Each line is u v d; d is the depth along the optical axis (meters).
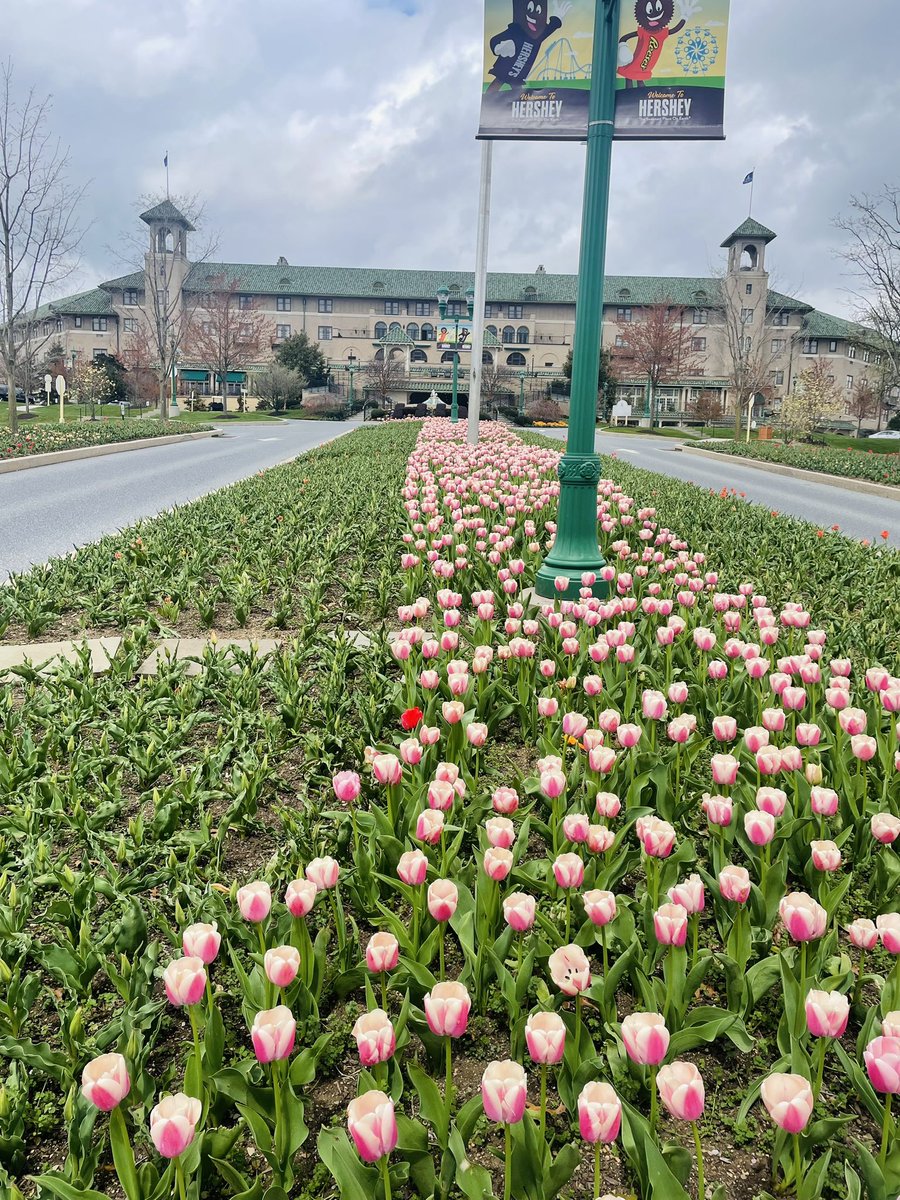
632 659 4.82
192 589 7.61
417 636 4.50
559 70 7.49
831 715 4.12
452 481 11.21
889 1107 1.86
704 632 4.63
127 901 3.01
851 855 3.43
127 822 3.80
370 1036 1.71
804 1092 1.51
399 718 4.64
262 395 80.56
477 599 5.47
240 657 5.46
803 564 8.74
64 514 13.24
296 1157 2.16
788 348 87.00
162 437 30.83
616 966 2.43
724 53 7.23
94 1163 1.98
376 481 14.98
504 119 7.62
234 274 96.44
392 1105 1.47
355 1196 1.79
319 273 98.00
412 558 7.04
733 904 2.88
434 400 81.56
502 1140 2.21
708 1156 2.19
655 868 2.79
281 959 1.94
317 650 5.78
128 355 80.81
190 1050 2.32
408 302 94.75
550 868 3.12
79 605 7.32
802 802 3.30
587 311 7.27
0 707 4.71
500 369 86.62
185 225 83.88
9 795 3.77
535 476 12.71
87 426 33.28
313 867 2.40
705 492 15.38
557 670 5.03
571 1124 2.24
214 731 4.86
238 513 11.01
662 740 4.61
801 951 2.44
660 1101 2.31
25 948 2.73
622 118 7.33
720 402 83.44
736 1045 2.46
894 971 2.36
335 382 94.31
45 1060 2.28
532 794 3.92
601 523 9.57
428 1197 1.89
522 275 97.38
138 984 2.55
